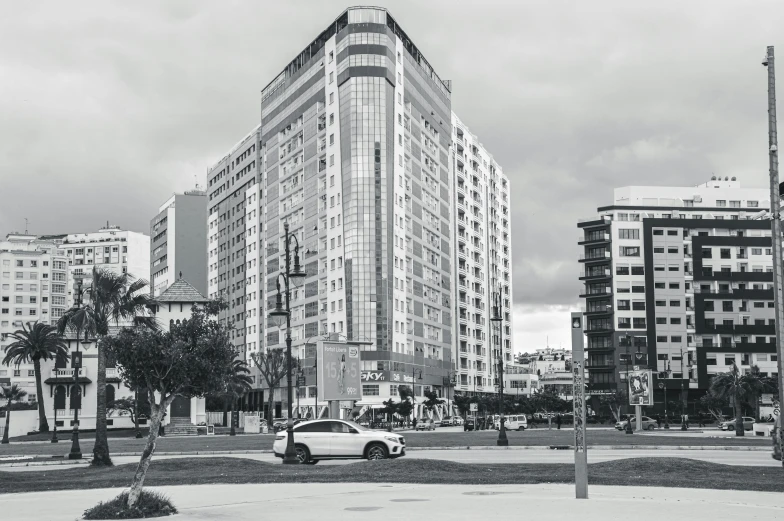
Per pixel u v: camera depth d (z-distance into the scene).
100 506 18.06
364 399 135.00
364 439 35.06
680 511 17.12
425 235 156.88
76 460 43.09
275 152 167.50
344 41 142.75
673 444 51.12
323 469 30.39
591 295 160.00
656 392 153.38
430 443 53.91
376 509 18.20
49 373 110.25
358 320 137.00
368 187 139.25
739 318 155.00
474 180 189.75
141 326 20.92
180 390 20.08
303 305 153.00
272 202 168.00
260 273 174.62
